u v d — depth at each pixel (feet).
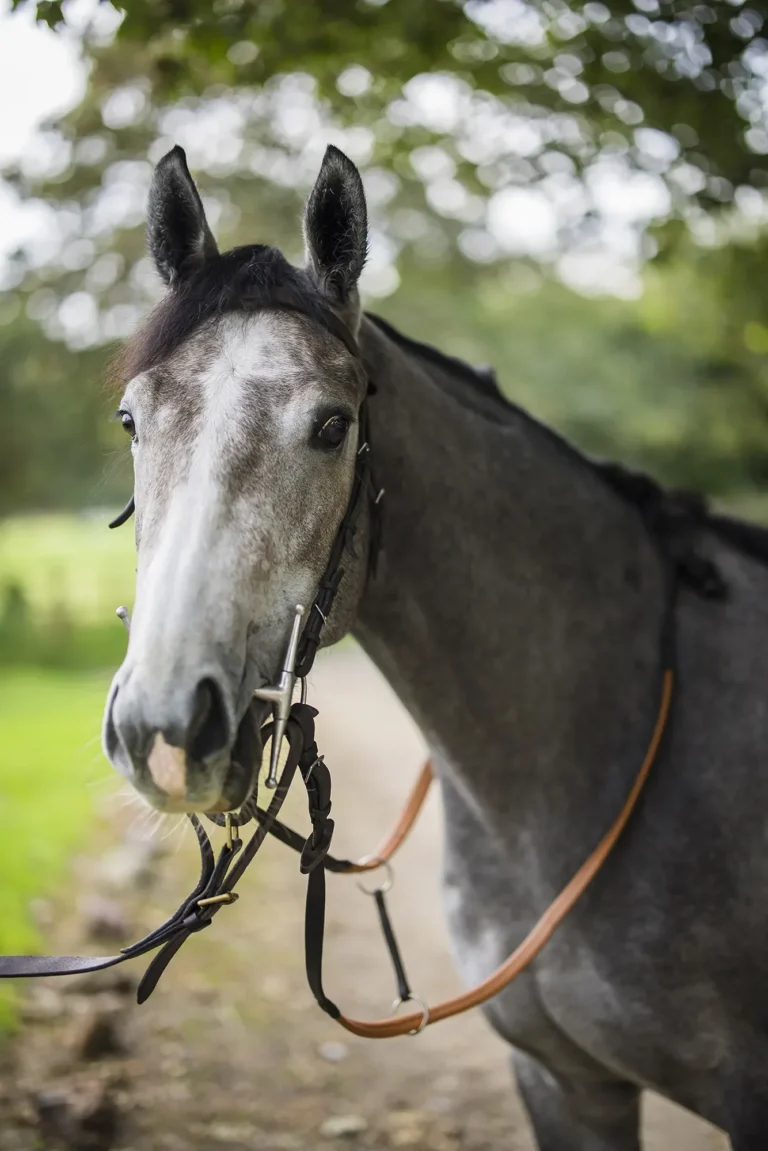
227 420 4.56
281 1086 10.55
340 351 4.94
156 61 10.09
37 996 11.65
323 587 4.94
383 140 12.69
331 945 14.32
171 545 4.39
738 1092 5.65
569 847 5.90
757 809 5.74
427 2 9.39
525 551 5.92
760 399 44.06
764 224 14.73
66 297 30.12
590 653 6.01
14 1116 9.19
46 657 42.11
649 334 58.13
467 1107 10.33
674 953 5.62
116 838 17.63
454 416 5.93
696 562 6.29
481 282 43.24
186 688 4.14
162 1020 11.66
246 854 4.80
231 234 28.48
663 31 9.40
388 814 20.17
